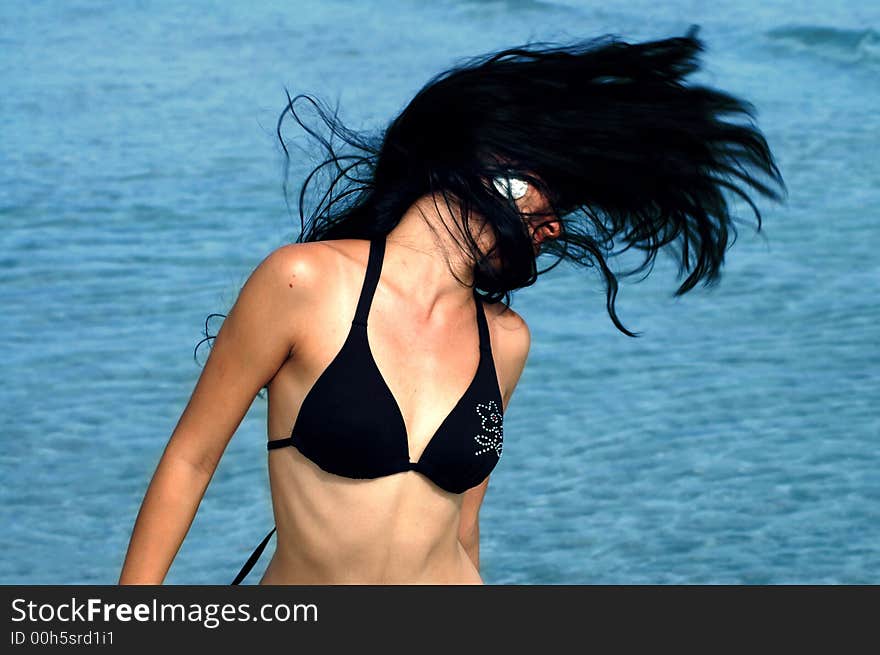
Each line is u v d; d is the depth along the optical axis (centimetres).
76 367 2417
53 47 5838
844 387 2417
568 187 809
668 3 6756
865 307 2831
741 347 2622
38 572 1770
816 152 4188
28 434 2155
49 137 4209
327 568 778
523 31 6353
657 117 800
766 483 2055
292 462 772
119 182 3669
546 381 2462
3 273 2911
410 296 780
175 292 2800
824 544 1872
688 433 2234
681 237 895
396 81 5300
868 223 3425
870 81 5294
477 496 900
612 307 880
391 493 765
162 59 5625
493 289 810
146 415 2230
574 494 2034
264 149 4038
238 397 759
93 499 1959
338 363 748
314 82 5247
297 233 3203
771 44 5875
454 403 779
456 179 784
